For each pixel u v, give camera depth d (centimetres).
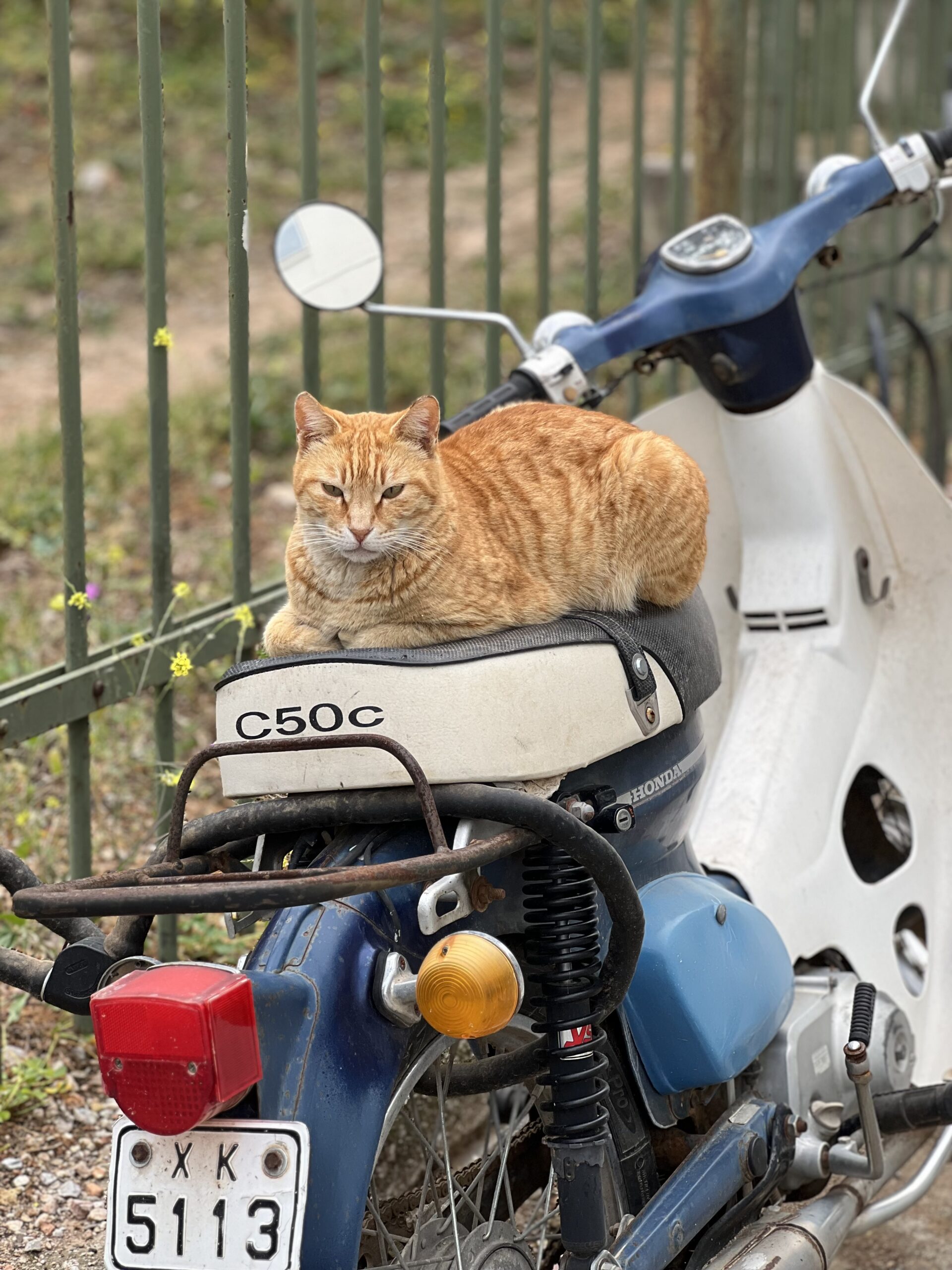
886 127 957
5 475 636
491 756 205
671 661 238
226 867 215
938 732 315
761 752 290
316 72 354
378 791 204
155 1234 180
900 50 623
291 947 193
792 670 300
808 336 314
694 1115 255
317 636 256
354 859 204
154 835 402
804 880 282
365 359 824
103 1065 172
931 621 313
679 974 229
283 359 825
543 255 421
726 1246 233
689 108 1377
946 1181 334
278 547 598
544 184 416
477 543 249
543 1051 208
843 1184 250
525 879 210
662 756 240
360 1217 185
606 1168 225
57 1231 288
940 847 312
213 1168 179
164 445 337
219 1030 169
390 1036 195
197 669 471
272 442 714
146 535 601
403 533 245
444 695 203
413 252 1052
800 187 727
